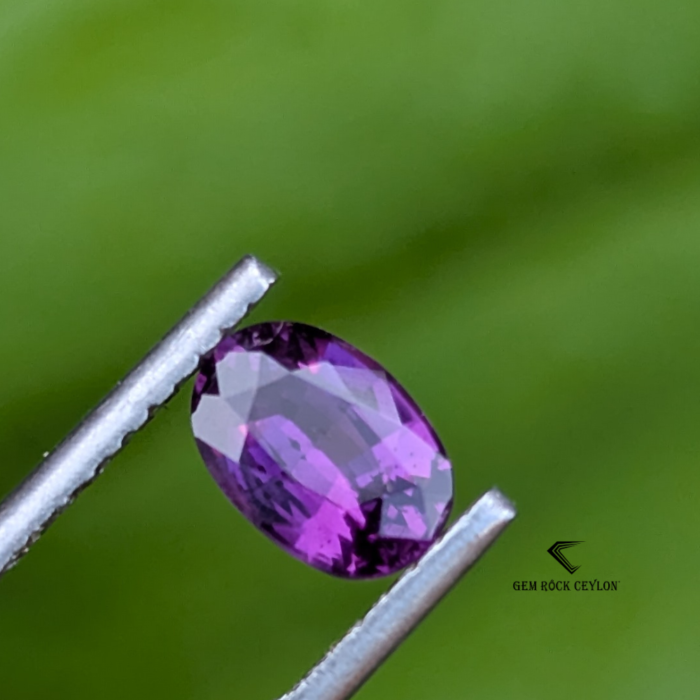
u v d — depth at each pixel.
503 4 0.11
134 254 0.11
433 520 0.10
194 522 0.11
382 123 0.11
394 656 0.11
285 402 0.10
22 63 0.11
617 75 0.11
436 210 0.11
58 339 0.11
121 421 0.10
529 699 0.11
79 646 0.11
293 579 0.11
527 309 0.11
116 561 0.11
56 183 0.11
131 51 0.11
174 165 0.11
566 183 0.11
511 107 0.11
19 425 0.11
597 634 0.11
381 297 0.11
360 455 0.10
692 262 0.11
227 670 0.11
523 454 0.11
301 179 0.11
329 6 0.11
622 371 0.11
